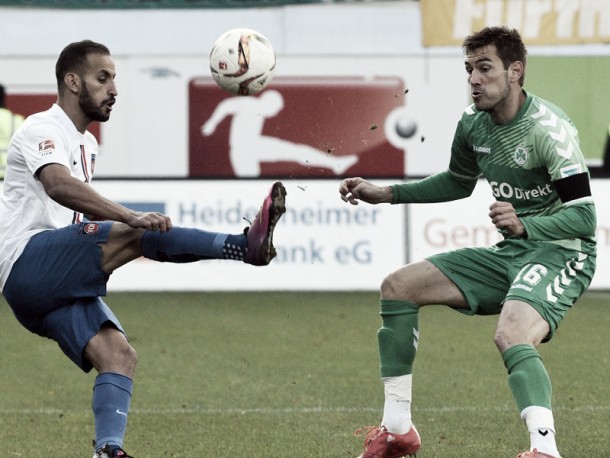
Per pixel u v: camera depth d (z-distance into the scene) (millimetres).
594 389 34281
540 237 21312
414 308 23500
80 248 21016
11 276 21344
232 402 32469
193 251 20984
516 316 21484
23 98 65188
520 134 22547
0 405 32469
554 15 66625
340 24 67562
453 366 38281
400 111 65312
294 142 65438
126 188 59156
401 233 59375
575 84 66938
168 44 67750
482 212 59219
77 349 21219
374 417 30266
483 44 22328
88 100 21859
